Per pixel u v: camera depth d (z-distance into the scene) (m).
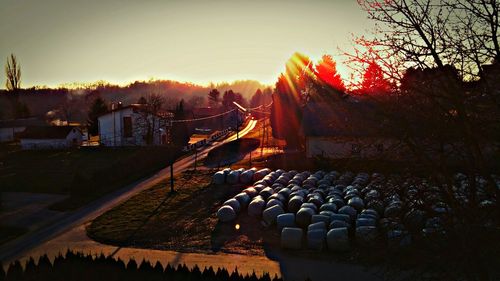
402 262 8.44
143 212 27.42
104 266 14.66
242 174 32.97
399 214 8.84
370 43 8.34
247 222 23.97
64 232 24.44
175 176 38.91
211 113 98.94
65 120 141.38
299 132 43.53
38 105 175.12
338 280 15.78
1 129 92.44
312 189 27.38
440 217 8.01
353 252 17.19
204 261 18.62
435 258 7.61
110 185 37.84
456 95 7.41
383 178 9.34
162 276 13.90
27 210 30.08
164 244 21.30
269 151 49.09
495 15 7.28
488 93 7.12
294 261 18.12
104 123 63.28
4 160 56.91
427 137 7.94
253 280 13.56
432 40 7.81
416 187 8.46
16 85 110.94
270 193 27.00
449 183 7.90
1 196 33.91
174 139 58.69
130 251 20.47
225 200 28.81
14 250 21.56
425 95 7.79
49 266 14.86
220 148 47.03
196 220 24.95
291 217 22.06
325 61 41.22
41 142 68.62
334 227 19.92
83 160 53.72
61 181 40.84
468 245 7.14
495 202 7.58
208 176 37.19
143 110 62.72
